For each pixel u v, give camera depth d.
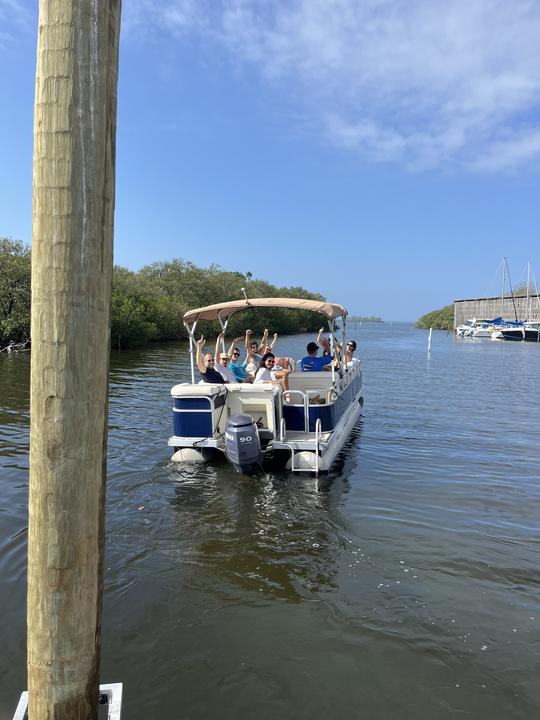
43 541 1.71
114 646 3.62
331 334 8.24
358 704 3.12
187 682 3.29
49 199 1.56
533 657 3.55
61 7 1.51
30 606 1.77
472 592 4.34
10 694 3.11
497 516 5.99
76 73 1.53
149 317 36.66
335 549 5.09
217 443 7.52
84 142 1.56
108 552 4.96
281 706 3.10
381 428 10.77
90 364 1.66
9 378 16.33
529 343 55.59
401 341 59.16
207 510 6.03
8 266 27.97
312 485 6.93
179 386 7.64
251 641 3.68
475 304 89.44
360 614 4.01
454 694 3.20
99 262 1.64
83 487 1.71
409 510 6.12
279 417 7.80
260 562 4.81
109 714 2.16
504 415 12.38
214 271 62.06
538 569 4.75
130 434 9.58
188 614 3.99
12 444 8.59
